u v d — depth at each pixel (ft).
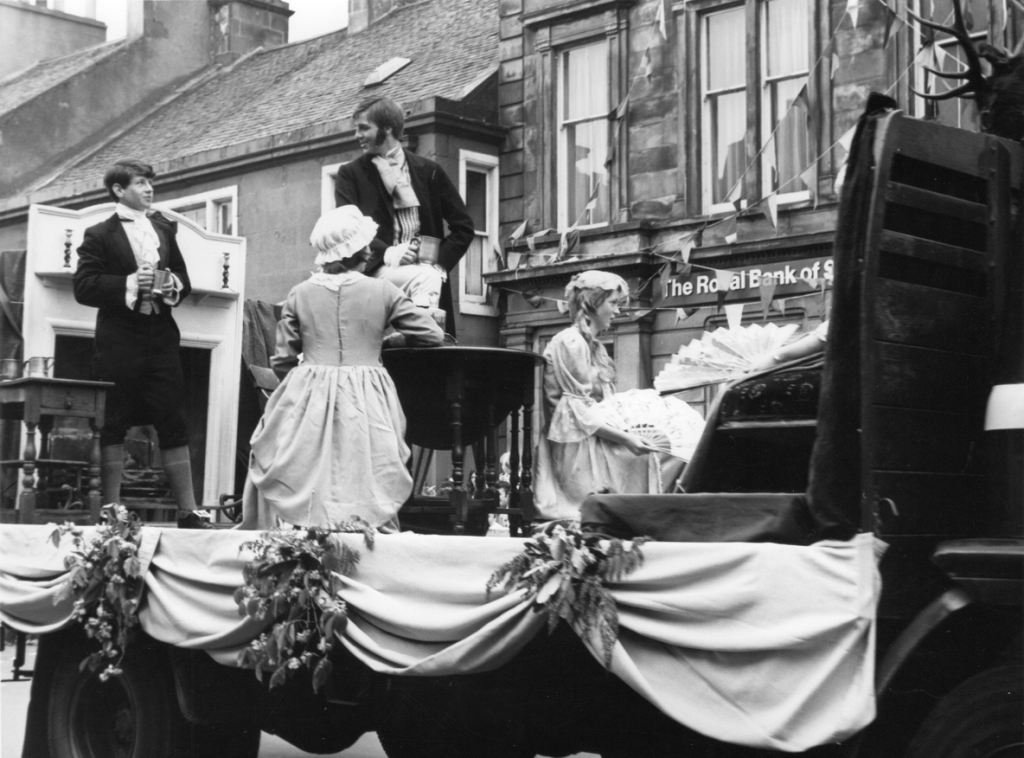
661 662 11.95
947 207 12.21
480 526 18.58
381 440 16.61
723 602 11.43
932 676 11.03
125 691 17.81
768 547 11.33
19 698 26.20
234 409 32.04
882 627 11.29
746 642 11.25
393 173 19.63
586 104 69.41
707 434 13.58
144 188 22.39
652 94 66.18
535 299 69.67
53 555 18.86
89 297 21.56
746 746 11.54
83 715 18.51
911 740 10.85
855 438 11.32
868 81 56.95
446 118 70.13
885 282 11.72
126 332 21.88
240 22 97.71
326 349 17.01
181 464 22.27
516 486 19.26
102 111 94.89
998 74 13.38
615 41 67.46
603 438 19.69
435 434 18.70
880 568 11.31
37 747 19.04
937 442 11.92
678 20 64.95
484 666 13.23
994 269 12.41
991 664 10.93
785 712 11.03
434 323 17.49
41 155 92.84
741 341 14.73
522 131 71.77
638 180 66.59
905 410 11.70
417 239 19.58
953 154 12.23
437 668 13.58
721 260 61.62
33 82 96.32
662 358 64.08
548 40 70.44
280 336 17.43
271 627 15.49
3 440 25.81
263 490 16.80
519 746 14.26
